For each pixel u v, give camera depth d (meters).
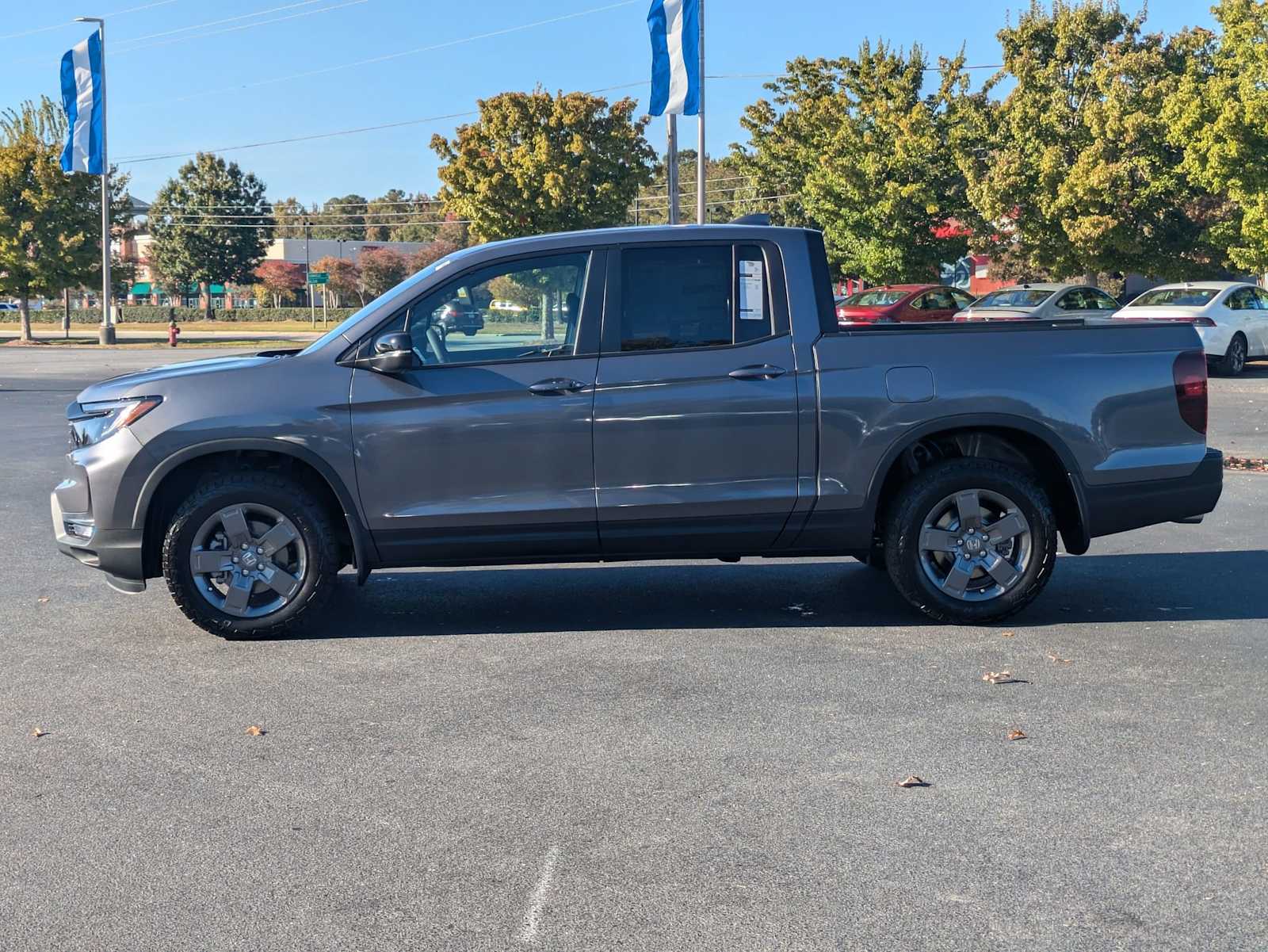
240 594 6.14
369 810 4.08
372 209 153.88
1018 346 6.32
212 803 4.16
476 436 6.08
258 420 6.04
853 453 6.20
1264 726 4.83
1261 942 3.20
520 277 6.19
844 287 44.06
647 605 6.98
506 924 3.31
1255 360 27.81
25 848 3.81
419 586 7.55
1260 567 7.88
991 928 3.27
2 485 11.57
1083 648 5.99
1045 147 30.16
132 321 92.12
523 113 40.78
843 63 36.25
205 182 93.62
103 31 42.03
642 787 4.26
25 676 5.64
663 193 95.94
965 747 4.61
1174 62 29.42
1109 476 6.36
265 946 3.21
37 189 48.56
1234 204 28.50
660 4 26.66
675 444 6.12
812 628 6.42
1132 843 3.78
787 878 3.56
